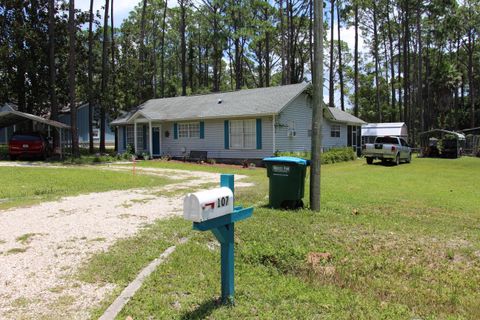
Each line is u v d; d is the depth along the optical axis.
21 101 28.44
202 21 46.19
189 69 55.09
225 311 3.72
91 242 6.14
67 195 10.66
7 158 24.75
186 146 25.39
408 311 3.77
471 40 52.03
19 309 3.87
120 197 10.45
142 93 36.22
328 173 17.66
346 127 30.75
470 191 11.91
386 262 5.11
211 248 5.89
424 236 6.34
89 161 22.83
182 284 4.43
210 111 23.97
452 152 31.41
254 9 39.47
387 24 47.62
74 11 26.02
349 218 7.62
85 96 30.91
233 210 3.82
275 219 7.45
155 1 44.50
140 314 3.72
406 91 43.78
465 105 60.00
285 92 23.30
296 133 23.52
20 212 8.34
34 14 27.58
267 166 8.78
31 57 27.17
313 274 4.77
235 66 44.94
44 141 24.02
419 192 11.58
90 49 29.02
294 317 3.62
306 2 38.97
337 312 3.71
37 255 5.50
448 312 3.79
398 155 23.45
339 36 42.16
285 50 41.38
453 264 5.09
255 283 4.47
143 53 38.06
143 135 27.88
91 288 4.40
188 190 11.82
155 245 5.98
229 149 23.34
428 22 45.56
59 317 3.70
